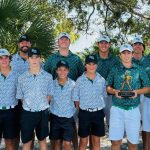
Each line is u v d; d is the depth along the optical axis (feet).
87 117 19.34
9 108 18.94
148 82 18.63
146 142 20.85
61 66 19.22
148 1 51.37
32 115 18.58
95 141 19.79
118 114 18.60
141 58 20.79
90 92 19.24
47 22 33.91
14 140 19.76
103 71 21.08
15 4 31.14
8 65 18.95
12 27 31.73
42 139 18.92
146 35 51.83
